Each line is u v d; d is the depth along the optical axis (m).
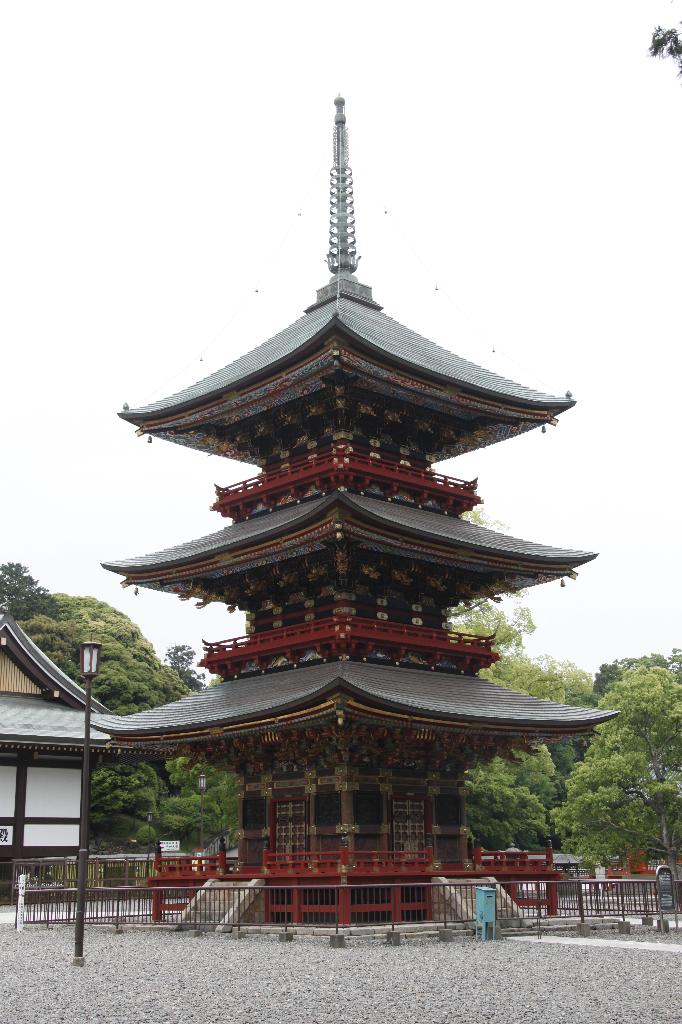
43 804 65.44
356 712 39.19
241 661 48.03
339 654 44.50
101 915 46.28
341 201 59.09
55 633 116.44
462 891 40.59
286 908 40.56
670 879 40.59
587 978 26.89
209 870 45.09
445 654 47.53
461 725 42.53
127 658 117.31
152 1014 22.23
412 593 48.56
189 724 43.84
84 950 34.66
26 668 71.06
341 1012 22.22
